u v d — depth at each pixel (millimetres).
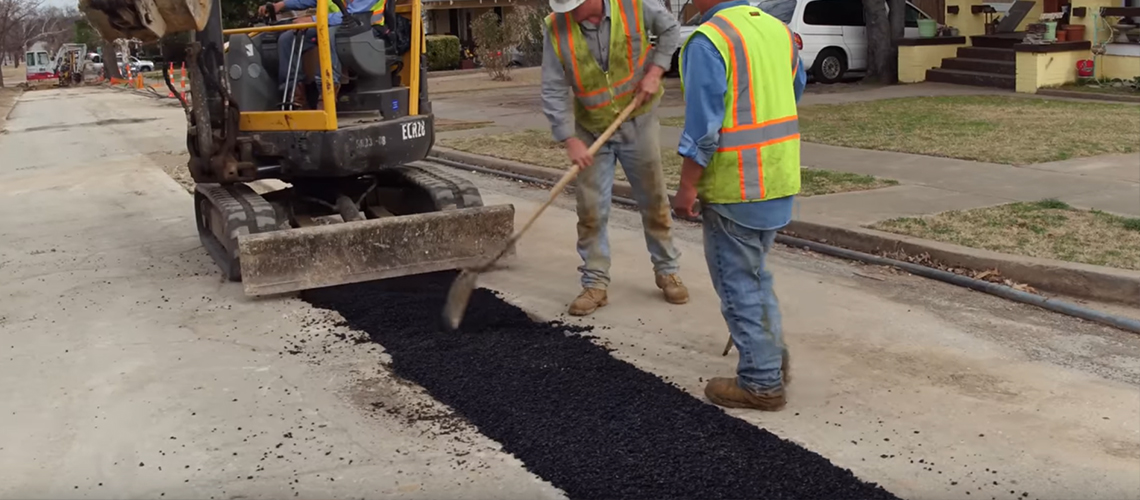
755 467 3766
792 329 5344
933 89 17594
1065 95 15711
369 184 7504
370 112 6773
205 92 6535
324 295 6242
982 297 5895
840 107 15039
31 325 5875
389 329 5543
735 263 4148
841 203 8086
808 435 4047
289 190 7531
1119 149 10242
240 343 5410
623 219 8406
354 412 4449
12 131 20750
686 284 6297
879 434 4043
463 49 36594
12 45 87562
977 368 4730
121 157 14312
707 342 5199
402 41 7008
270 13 6879
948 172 9320
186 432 4293
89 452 4129
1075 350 4961
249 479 3838
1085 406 4270
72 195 10695
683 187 4031
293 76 6684
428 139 6949
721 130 3965
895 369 4738
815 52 19188
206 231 7723
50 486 3834
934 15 21188
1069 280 5859
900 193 8406
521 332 5410
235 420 4402
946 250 6480
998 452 3865
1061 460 3787
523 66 30281
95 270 7148
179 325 5758
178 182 11414
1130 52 16172
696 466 3791
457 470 3855
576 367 4852
